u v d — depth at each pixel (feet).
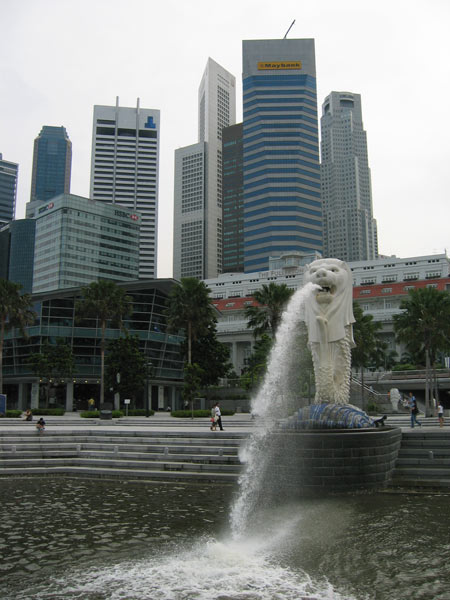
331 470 48.29
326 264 63.05
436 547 32.63
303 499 47.37
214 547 32.55
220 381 207.62
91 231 458.09
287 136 540.93
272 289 150.10
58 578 27.40
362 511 42.14
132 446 66.64
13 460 64.90
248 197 543.39
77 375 208.54
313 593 25.36
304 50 560.20
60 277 435.53
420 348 148.25
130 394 166.71
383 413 145.38
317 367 60.90
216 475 56.24
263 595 25.08
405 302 144.77
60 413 153.89
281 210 525.34
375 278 351.67
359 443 48.98
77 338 210.38
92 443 71.51
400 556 30.96
